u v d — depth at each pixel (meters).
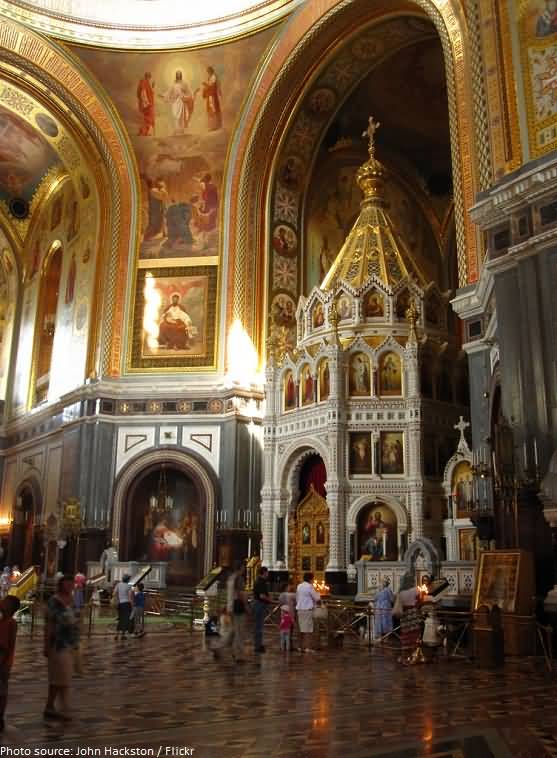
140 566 23.56
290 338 27.84
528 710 7.36
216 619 15.86
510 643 11.67
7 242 37.78
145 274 28.58
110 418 27.31
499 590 12.14
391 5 23.41
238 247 27.84
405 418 21.72
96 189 29.66
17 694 8.23
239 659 11.23
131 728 6.43
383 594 14.58
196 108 28.31
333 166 30.83
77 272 31.22
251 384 26.73
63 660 6.86
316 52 25.91
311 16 25.25
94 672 10.11
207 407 26.92
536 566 12.35
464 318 17.12
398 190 31.52
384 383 22.25
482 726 6.61
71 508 25.77
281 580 22.22
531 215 13.70
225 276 27.91
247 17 26.58
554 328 12.88
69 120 28.86
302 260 28.94
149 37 27.34
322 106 28.02
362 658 12.05
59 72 27.84
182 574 26.11
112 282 28.48
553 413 12.63
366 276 24.11
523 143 14.41
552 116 14.05
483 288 15.70
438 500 21.42
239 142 28.14
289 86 26.77
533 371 13.10
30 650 13.00
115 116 28.53
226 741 5.99
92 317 28.73
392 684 9.09
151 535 26.84
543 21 14.61
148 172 29.16
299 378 23.64
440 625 13.30
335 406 21.70
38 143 32.19
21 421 34.12
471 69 16.53
